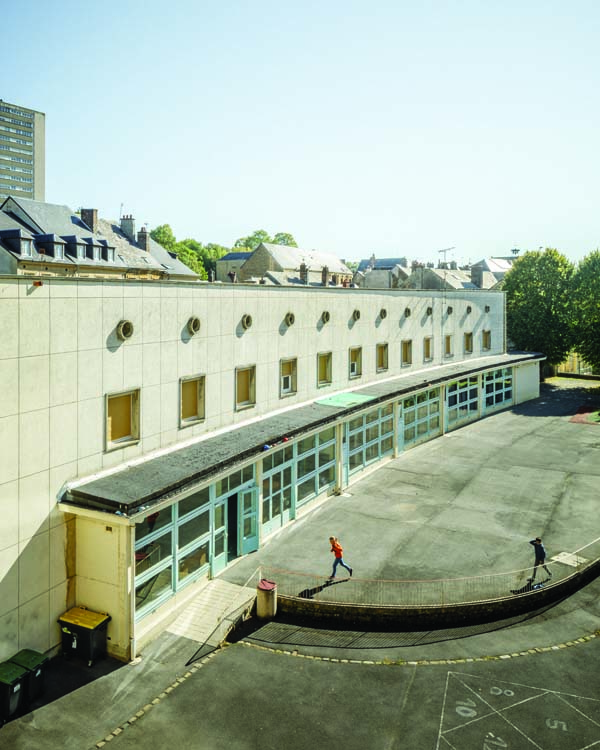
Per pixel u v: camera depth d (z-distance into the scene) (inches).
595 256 2079.2
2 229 1831.9
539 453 1300.4
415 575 766.5
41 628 594.6
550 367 2409.0
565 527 910.4
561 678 582.6
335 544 749.9
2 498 552.4
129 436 717.9
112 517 585.0
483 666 604.1
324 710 538.6
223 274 4094.5
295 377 1045.2
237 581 758.5
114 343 677.9
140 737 503.5
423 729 514.6
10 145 5876.0
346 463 1093.1
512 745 496.1
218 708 539.8
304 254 3425.2
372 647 639.8
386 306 1327.5
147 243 2320.4
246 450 772.0
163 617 668.1
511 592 719.7
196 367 812.6
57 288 604.1
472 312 1729.8
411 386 1249.4
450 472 1179.9
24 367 570.6
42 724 516.7
